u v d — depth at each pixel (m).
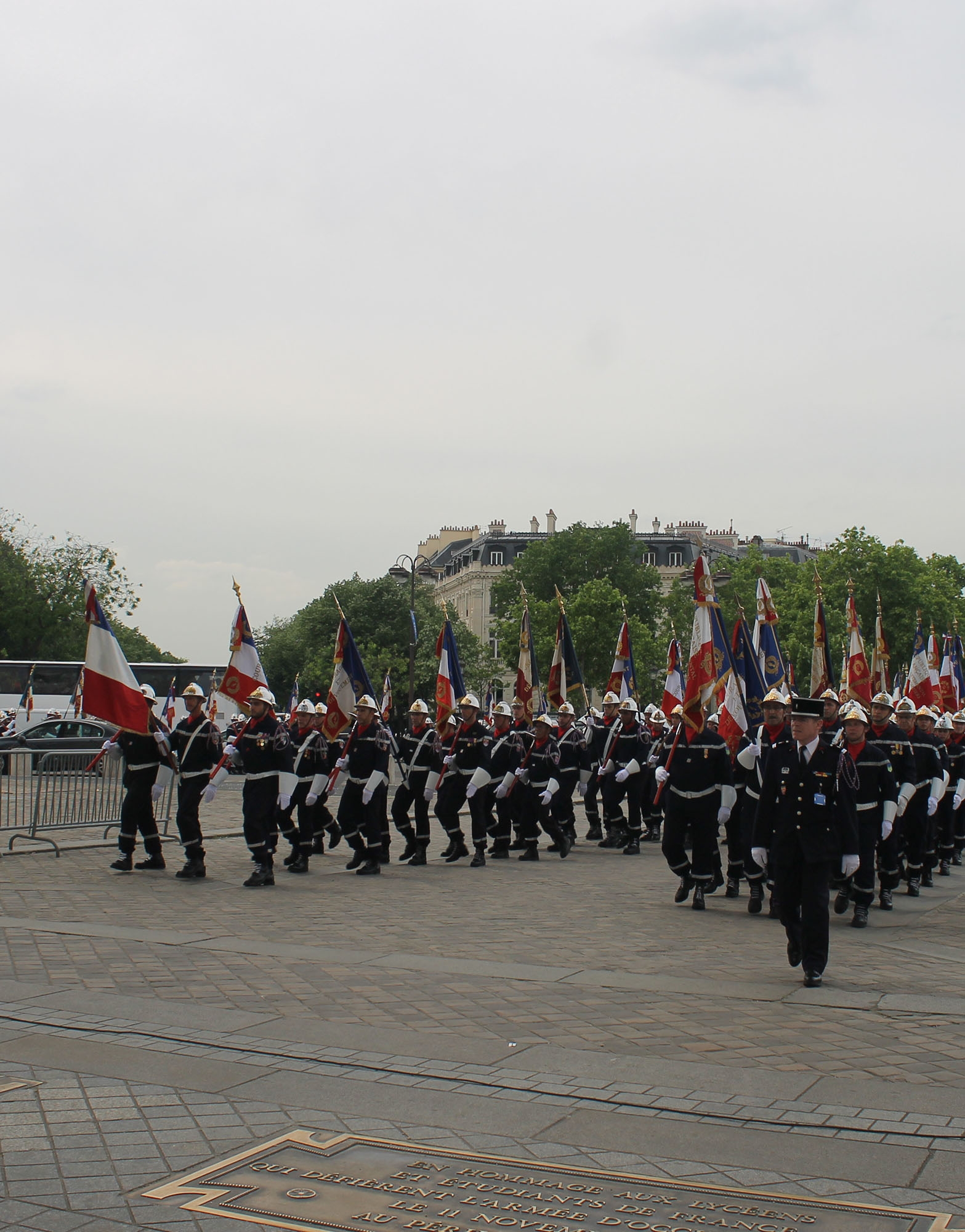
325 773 17.11
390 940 11.46
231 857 18.58
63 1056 7.40
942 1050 7.82
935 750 16.22
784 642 74.25
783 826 9.90
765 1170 5.67
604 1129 6.21
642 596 95.62
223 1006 8.69
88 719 42.03
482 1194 5.35
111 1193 5.34
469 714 18.48
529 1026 8.27
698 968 10.42
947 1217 5.14
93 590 16.28
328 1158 5.77
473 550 117.19
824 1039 8.05
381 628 74.44
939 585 80.00
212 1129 6.15
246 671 17.56
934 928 13.25
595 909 13.86
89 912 12.78
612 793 21.11
